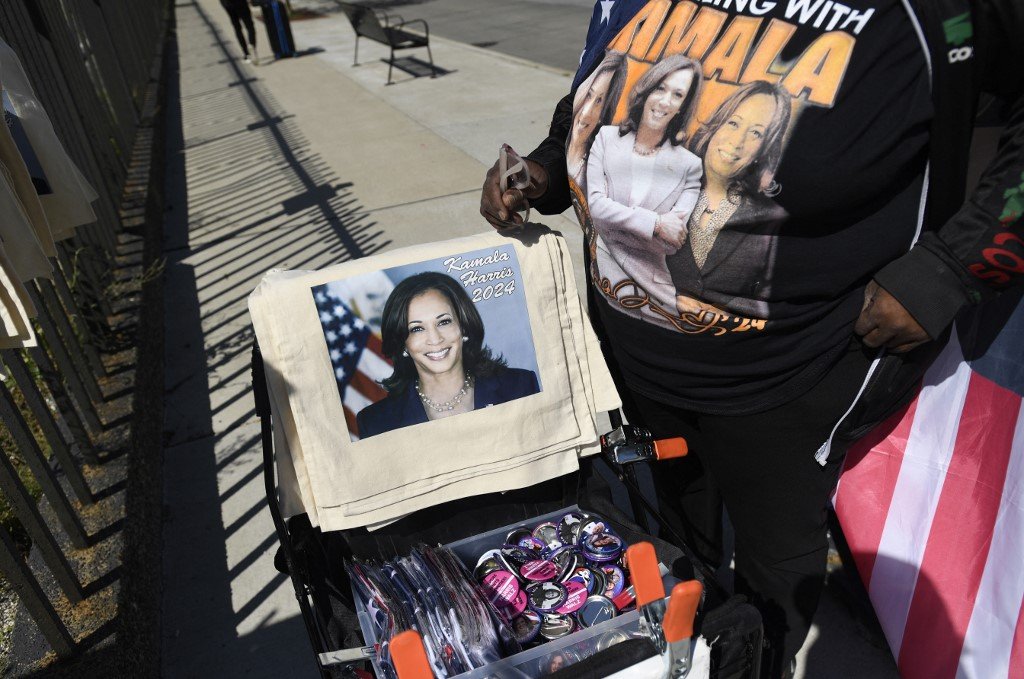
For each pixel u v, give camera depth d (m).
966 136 1.37
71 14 5.50
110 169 5.23
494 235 1.75
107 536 2.39
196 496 3.09
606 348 1.94
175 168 7.49
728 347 1.61
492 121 7.87
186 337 4.29
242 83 11.38
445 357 1.69
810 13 1.36
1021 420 1.69
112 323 3.67
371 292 1.65
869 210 1.46
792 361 1.59
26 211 1.90
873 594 2.05
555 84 9.17
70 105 4.21
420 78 10.28
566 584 1.63
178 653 2.43
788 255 1.47
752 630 1.43
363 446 1.64
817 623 2.34
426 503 1.68
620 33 1.62
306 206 6.07
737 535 1.94
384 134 7.84
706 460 1.89
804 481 1.75
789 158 1.38
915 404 1.90
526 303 1.73
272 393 1.62
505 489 1.72
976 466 1.80
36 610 1.91
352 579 1.68
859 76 1.33
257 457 3.28
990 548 1.79
